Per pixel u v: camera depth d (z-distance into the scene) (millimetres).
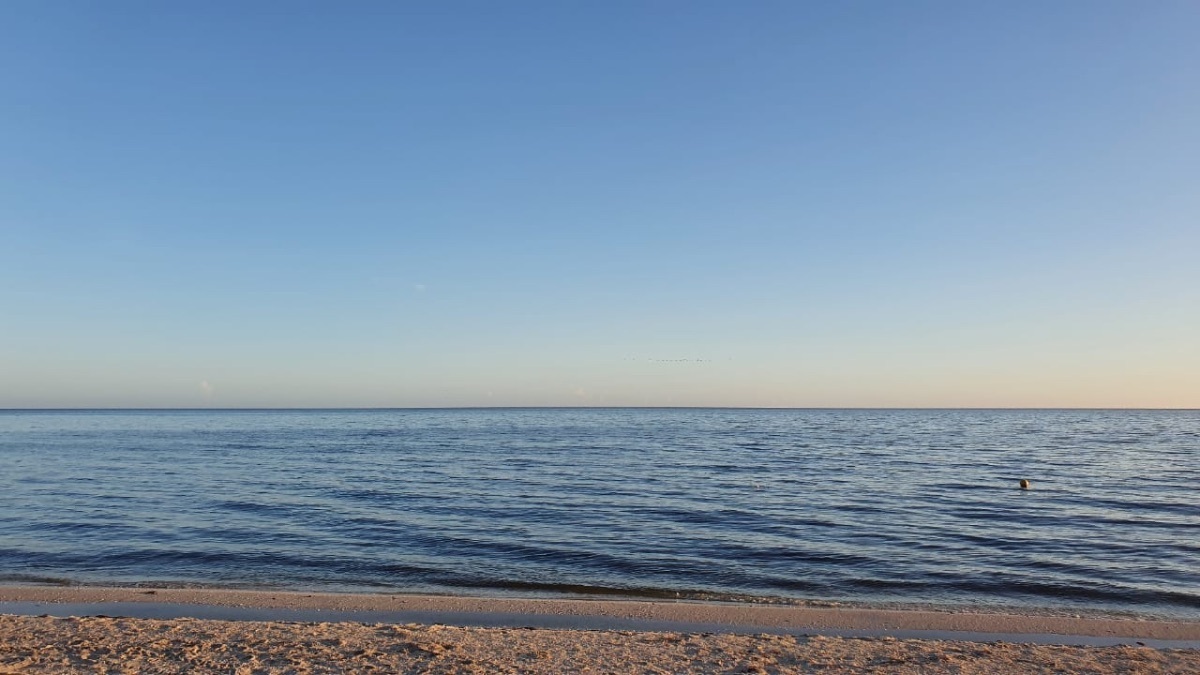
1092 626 12312
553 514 24156
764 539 20047
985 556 18109
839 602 14344
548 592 15031
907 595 14859
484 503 26641
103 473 38188
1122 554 18281
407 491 30125
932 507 25672
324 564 17297
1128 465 42750
